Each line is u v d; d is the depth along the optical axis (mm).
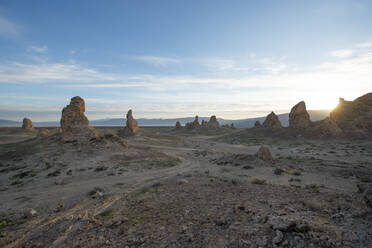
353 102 85000
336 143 64000
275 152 58688
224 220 10289
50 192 23859
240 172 32844
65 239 10461
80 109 59781
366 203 12031
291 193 16984
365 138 63188
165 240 9008
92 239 10000
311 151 54938
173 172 35344
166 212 13336
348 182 24266
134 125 109875
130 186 25469
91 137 54531
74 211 16531
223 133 143500
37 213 16984
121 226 11469
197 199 15945
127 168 37719
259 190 18406
